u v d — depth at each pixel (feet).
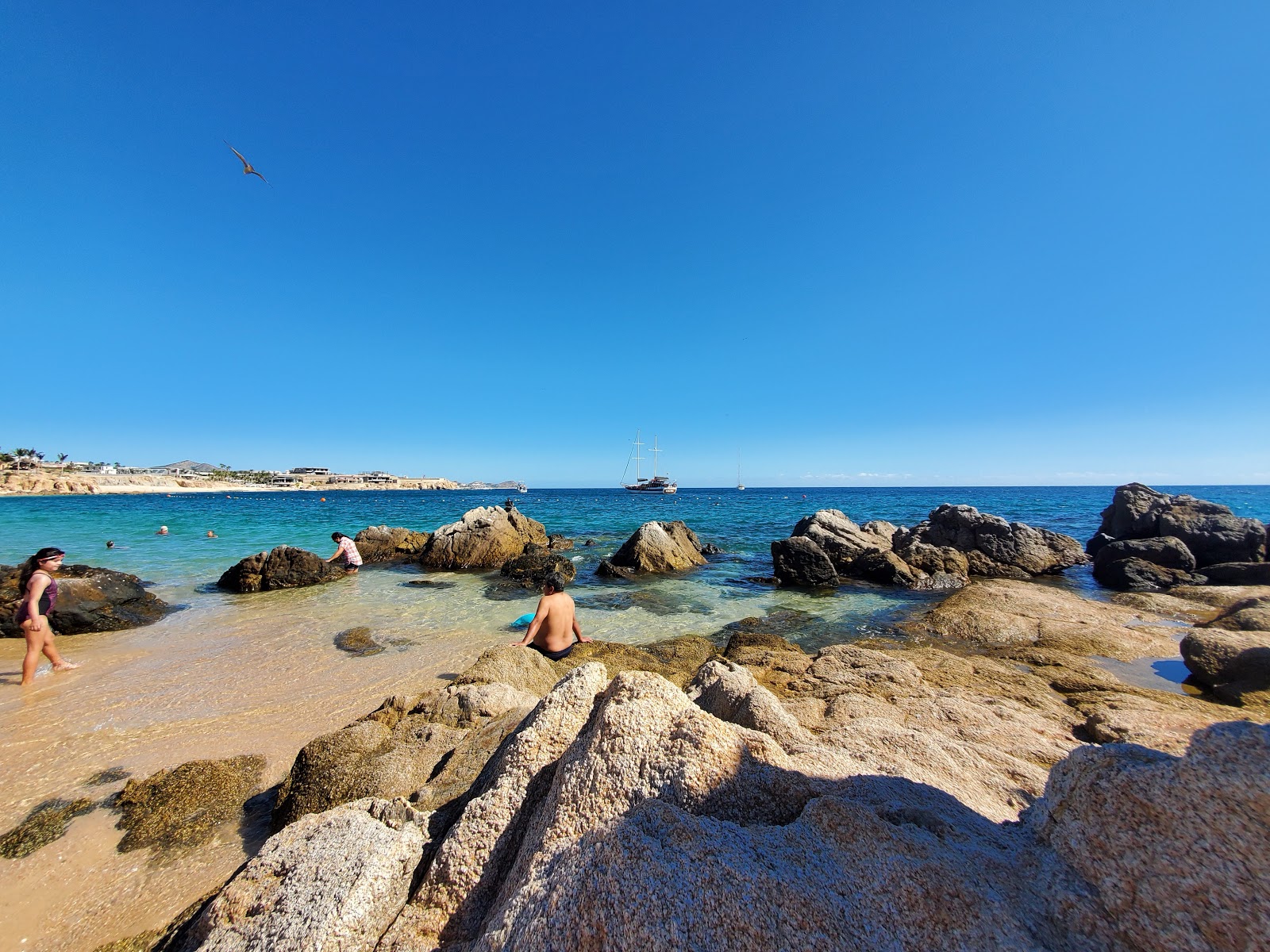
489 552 78.69
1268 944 5.89
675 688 11.55
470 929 8.59
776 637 37.37
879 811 9.34
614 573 71.05
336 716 25.89
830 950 6.40
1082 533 133.28
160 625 43.60
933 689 25.20
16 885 14.85
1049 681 29.37
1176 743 19.11
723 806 9.25
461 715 20.67
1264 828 6.47
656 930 6.52
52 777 20.31
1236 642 29.48
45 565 31.45
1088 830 7.63
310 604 52.44
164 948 11.66
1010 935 6.58
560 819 9.04
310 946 8.18
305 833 10.59
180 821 17.63
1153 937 6.48
